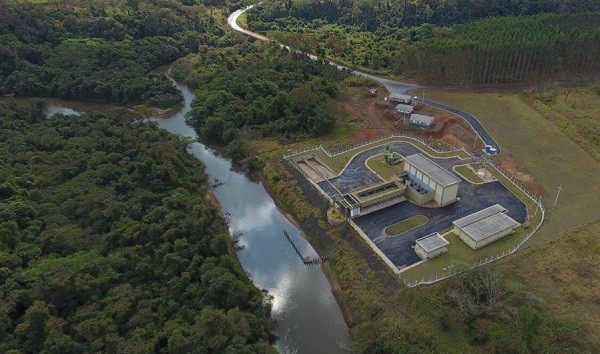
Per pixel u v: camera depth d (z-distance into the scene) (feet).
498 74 485.15
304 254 305.73
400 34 610.65
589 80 484.33
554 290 245.24
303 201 343.46
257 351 222.28
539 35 490.49
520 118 422.41
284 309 265.95
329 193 338.95
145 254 270.67
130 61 561.84
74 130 411.95
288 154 397.19
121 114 447.01
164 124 484.33
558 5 650.84
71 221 302.25
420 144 397.60
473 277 243.19
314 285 282.36
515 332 212.84
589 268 258.57
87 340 214.90
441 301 239.71
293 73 506.07
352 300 261.44
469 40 489.67
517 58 473.67
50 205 308.81
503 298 233.55
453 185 312.71
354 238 297.74
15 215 287.89
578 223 298.15
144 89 520.83
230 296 241.14
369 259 281.33
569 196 325.21
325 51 594.65
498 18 587.68
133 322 224.94
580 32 502.38
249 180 392.27
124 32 621.72
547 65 479.82
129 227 284.82
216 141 449.89
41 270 247.09
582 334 214.69
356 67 547.90
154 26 646.74
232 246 315.58
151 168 346.95
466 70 485.97
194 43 643.86
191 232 284.00
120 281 253.85
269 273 293.23
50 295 231.71
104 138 396.37
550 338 209.15
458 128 413.18
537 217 304.71
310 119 426.51
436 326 228.02
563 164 359.87
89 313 225.76
